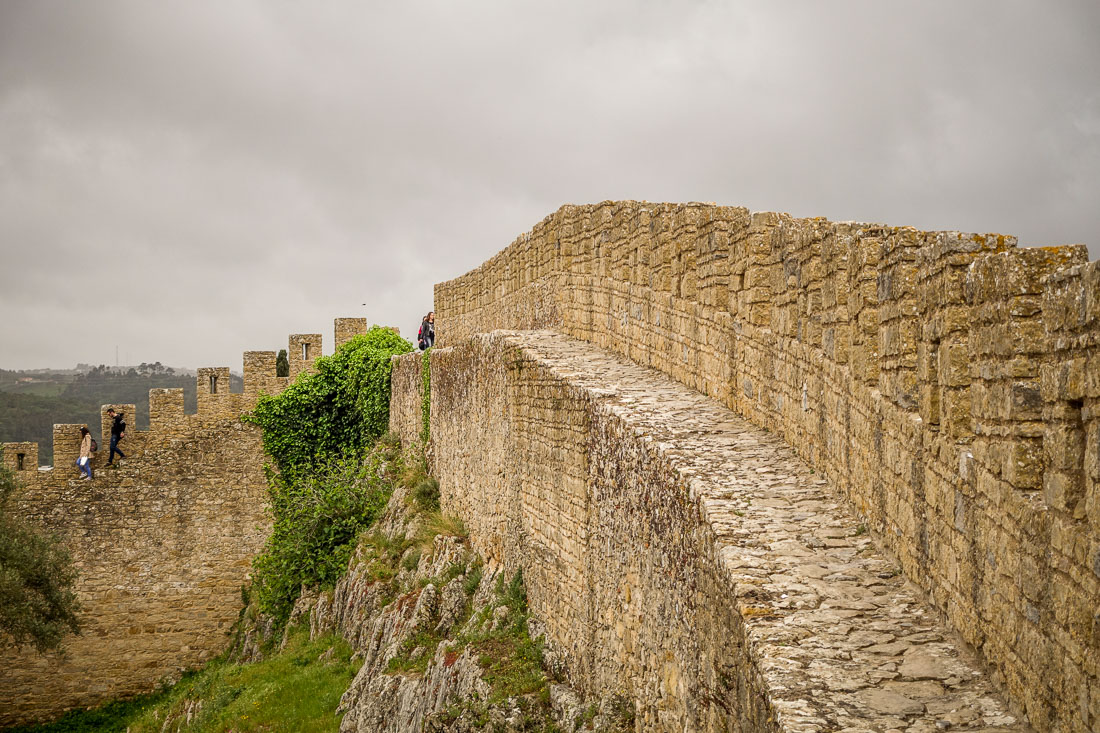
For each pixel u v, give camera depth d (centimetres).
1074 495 520
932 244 738
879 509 842
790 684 623
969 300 662
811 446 1049
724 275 1401
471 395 2469
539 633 1661
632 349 1814
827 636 685
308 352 4356
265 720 2402
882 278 856
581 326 2145
